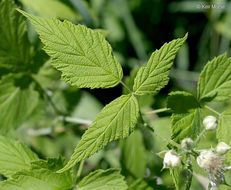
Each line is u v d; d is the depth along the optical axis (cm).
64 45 51
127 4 86
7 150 55
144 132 64
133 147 64
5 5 58
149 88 52
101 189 54
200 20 90
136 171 63
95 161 68
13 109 61
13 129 61
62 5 62
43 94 63
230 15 87
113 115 51
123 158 63
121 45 87
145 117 66
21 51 60
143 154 64
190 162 52
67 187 54
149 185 58
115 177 54
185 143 51
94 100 74
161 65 52
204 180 64
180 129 54
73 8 63
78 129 69
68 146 69
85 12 64
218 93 55
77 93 71
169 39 90
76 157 50
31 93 62
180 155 52
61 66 51
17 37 59
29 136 67
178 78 87
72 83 51
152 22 91
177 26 91
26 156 55
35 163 53
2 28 59
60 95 70
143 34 90
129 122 51
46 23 50
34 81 62
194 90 85
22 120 62
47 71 61
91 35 51
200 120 54
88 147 50
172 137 53
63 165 54
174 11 89
